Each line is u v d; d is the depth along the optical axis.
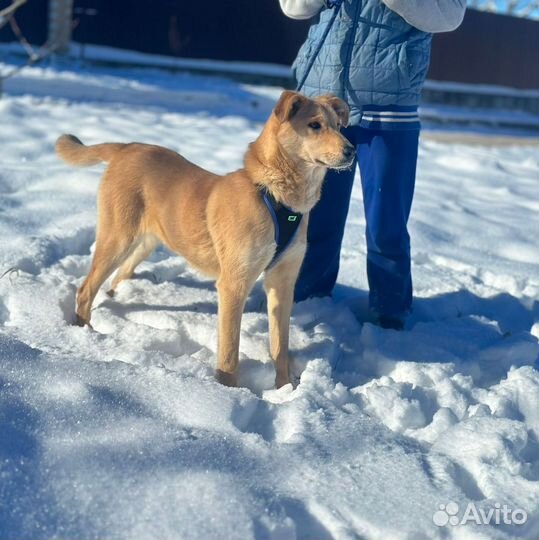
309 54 4.12
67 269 4.40
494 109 21.22
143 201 3.79
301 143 3.30
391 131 3.90
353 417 2.96
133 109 11.55
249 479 2.47
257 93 15.38
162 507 2.28
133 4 16.64
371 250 4.10
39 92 11.82
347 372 3.59
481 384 3.66
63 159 4.12
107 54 16.30
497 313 4.53
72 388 2.81
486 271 5.08
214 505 2.31
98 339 3.46
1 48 14.80
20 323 3.61
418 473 2.59
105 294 4.20
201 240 3.57
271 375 3.55
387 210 3.99
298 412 2.93
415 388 3.33
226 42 17.73
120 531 2.19
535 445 3.01
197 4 17.25
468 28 20.84
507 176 8.66
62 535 2.15
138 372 3.00
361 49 3.83
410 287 4.22
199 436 2.64
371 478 2.55
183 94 13.26
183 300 4.15
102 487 2.33
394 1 3.65
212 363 3.51
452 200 7.07
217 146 8.49
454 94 20.56
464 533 2.31
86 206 5.52
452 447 2.84
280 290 3.53
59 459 2.42
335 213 4.16
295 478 2.52
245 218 3.32
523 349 3.85
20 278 4.03
